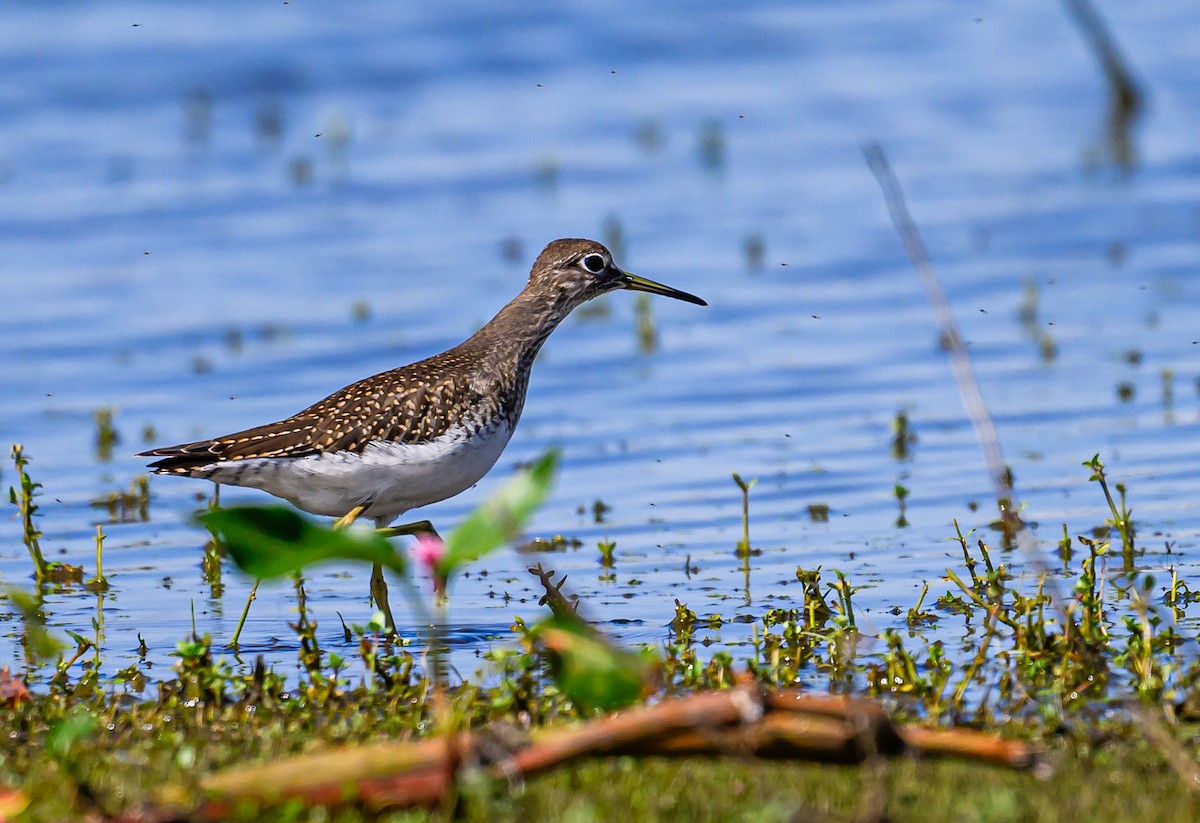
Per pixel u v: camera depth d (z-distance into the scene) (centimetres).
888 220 2309
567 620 757
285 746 859
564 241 1374
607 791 755
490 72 3027
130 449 1627
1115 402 1661
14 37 2978
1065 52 3169
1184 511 1367
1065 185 2448
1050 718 884
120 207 2359
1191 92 2942
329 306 2019
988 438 931
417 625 1181
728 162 2594
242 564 730
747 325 1961
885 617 1152
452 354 1291
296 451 1198
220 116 2809
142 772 802
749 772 777
